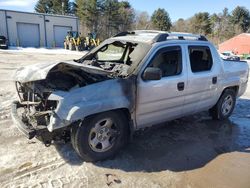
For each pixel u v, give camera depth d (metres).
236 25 79.44
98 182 3.56
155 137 5.07
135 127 4.35
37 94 3.93
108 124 4.04
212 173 3.96
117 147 4.18
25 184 3.42
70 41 32.81
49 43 38.94
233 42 49.31
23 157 4.04
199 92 5.20
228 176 3.91
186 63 4.88
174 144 4.83
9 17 35.09
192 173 3.93
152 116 4.51
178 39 4.93
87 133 3.83
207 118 6.31
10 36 35.66
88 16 60.88
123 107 4.03
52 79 4.16
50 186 3.41
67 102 3.58
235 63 6.20
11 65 14.30
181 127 5.66
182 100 4.89
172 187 3.57
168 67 4.63
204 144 4.92
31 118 3.86
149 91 4.29
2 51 24.86
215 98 5.74
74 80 4.20
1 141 4.53
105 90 3.87
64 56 23.38
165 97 4.55
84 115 3.64
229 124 6.02
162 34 4.72
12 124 5.28
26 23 36.50
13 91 7.92
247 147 4.90
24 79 3.89
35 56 21.36
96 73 4.03
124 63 4.79
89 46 32.94
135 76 4.15
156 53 4.42
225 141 5.11
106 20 62.88
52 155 4.14
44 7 72.81
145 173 3.85
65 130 3.91
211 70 5.43
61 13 69.31
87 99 3.71
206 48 5.35
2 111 6.01
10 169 3.72
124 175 3.76
